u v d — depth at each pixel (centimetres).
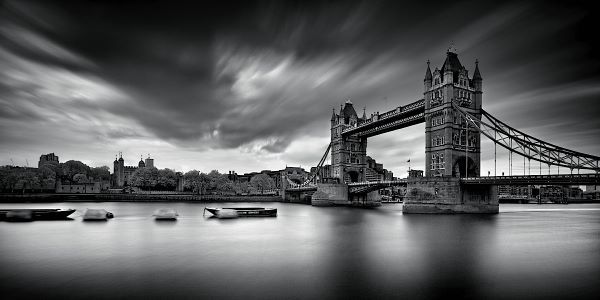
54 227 6050
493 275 2980
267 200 19412
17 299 2402
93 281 2791
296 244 4447
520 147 7919
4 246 4216
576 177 6388
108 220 7294
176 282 2770
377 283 2764
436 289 2631
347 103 15575
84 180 19612
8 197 13538
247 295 2489
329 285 2714
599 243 4488
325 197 14400
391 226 6372
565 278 2902
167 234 5297
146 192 19000
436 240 4734
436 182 8738
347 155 14975
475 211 8625
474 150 9169
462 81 9188
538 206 16875
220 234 5341
